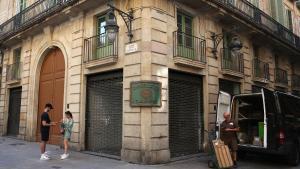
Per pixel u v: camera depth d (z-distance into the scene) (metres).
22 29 15.05
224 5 12.30
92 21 11.73
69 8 11.93
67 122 10.12
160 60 9.87
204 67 11.63
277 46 17.53
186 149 10.80
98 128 11.13
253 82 15.12
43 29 14.36
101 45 11.30
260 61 16.03
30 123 14.58
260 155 11.60
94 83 11.56
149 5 9.82
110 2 10.08
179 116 10.66
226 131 9.18
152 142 9.20
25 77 15.47
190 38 11.47
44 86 14.49
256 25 14.53
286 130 9.68
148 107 9.30
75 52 12.16
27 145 12.93
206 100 11.68
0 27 18.19
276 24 17.55
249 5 15.16
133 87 9.57
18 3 17.86
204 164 9.30
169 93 10.34
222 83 12.96
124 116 9.80
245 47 14.89
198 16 12.01
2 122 17.03
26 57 15.68
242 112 10.73
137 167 8.55
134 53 9.78
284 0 20.78
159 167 8.64
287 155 9.61
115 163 9.13
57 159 9.70
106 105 10.89
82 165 8.78
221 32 13.21
